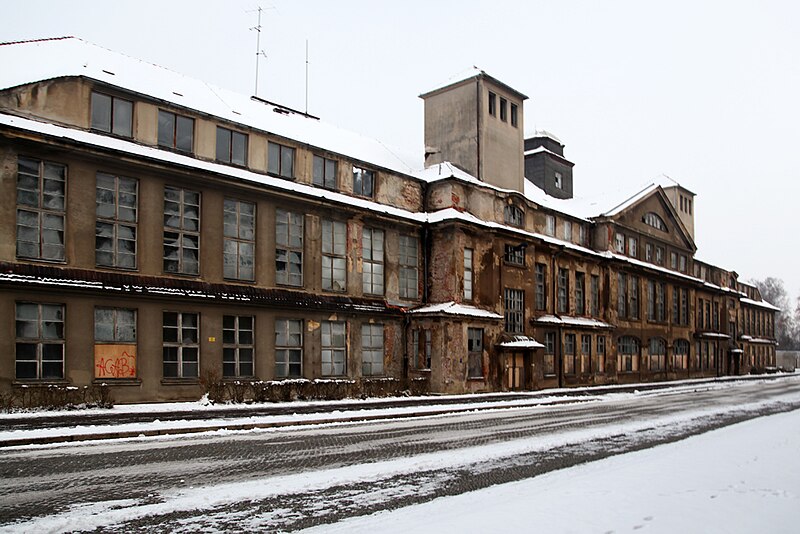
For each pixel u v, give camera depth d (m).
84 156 22.95
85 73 23.80
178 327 25.08
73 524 8.20
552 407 28.72
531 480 11.01
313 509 9.16
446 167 38.03
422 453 14.29
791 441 15.78
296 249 29.86
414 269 35.72
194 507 9.14
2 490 9.92
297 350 29.34
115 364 23.25
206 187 26.48
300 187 29.98
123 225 24.03
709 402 32.38
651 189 57.09
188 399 24.88
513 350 38.19
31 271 21.38
